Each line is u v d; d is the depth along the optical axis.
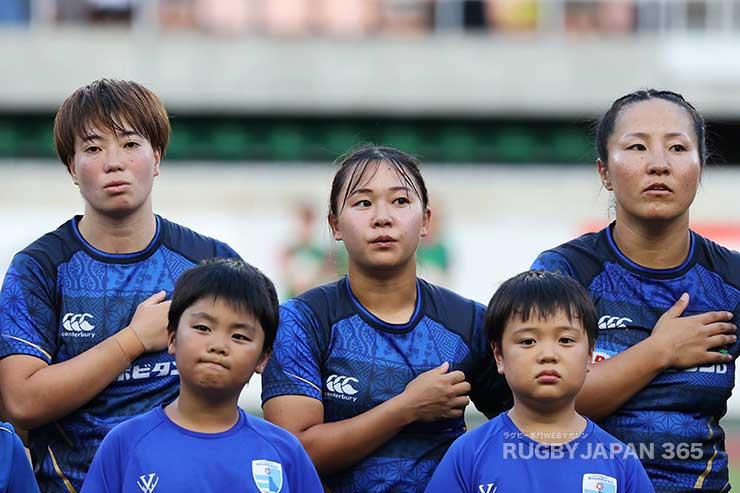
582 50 58.09
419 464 13.56
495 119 59.16
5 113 58.78
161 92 58.41
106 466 12.38
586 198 51.84
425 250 49.91
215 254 14.63
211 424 12.44
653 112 14.09
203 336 12.15
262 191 51.75
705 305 14.25
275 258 49.81
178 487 12.09
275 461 12.45
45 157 58.19
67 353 13.77
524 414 12.95
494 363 14.15
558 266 14.42
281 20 59.16
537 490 12.56
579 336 12.78
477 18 59.09
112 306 13.91
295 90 58.59
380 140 59.12
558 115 58.22
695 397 13.87
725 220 49.66
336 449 13.22
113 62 58.47
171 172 52.34
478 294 49.94
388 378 13.71
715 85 57.09
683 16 57.75
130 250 14.11
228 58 58.72
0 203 49.88
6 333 13.62
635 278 14.30
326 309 14.00
